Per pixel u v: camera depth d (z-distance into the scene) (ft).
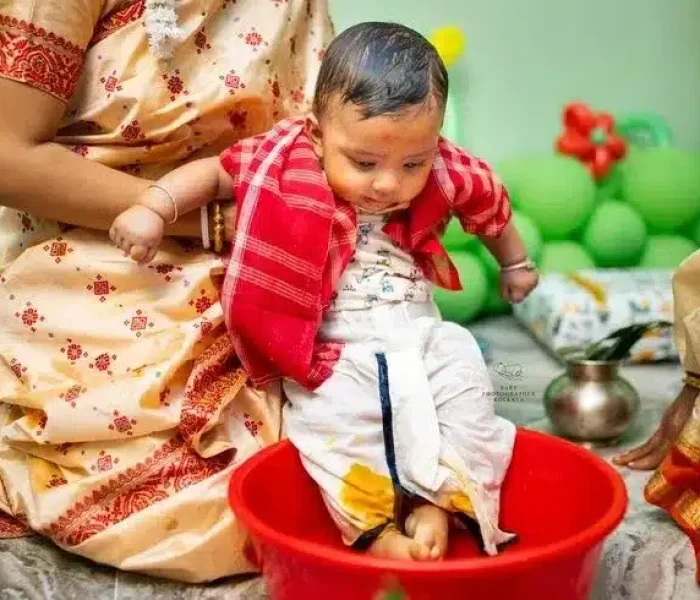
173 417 3.54
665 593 3.49
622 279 6.84
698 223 7.52
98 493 3.53
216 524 3.50
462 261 6.87
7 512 3.79
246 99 3.71
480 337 6.61
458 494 3.29
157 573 3.53
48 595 3.50
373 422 3.43
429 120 3.29
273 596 3.10
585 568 2.90
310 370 3.48
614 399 4.83
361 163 3.36
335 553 2.73
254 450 3.69
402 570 2.65
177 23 3.57
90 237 3.72
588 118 7.41
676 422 4.41
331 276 3.53
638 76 7.91
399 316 3.61
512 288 4.19
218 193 3.61
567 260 7.21
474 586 2.69
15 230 3.93
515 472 3.71
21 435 3.63
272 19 3.83
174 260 3.73
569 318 6.31
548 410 4.99
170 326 3.67
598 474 3.36
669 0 7.79
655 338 6.34
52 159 3.40
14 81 3.32
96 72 3.59
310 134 3.60
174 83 3.61
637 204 7.41
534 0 7.63
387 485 3.37
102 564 3.70
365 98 3.23
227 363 3.74
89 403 3.50
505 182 7.32
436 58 3.38
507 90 7.76
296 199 3.46
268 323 3.46
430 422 3.36
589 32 7.77
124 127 3.59
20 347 3.72
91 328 3.65
